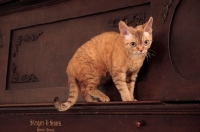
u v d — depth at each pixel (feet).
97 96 5.92
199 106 4.98
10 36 7.23
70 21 6.65
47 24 6.89
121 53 5.76
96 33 6.35
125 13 6.12
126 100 5.66
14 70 7.09
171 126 5.20
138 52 5.57
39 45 6.92
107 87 6.13
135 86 5.85
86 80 5.98
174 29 5.62
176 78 5.47
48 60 6.77
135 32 5.61
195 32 5.48
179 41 5.56
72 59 6.13
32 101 6.75
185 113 5.09
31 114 6.42
